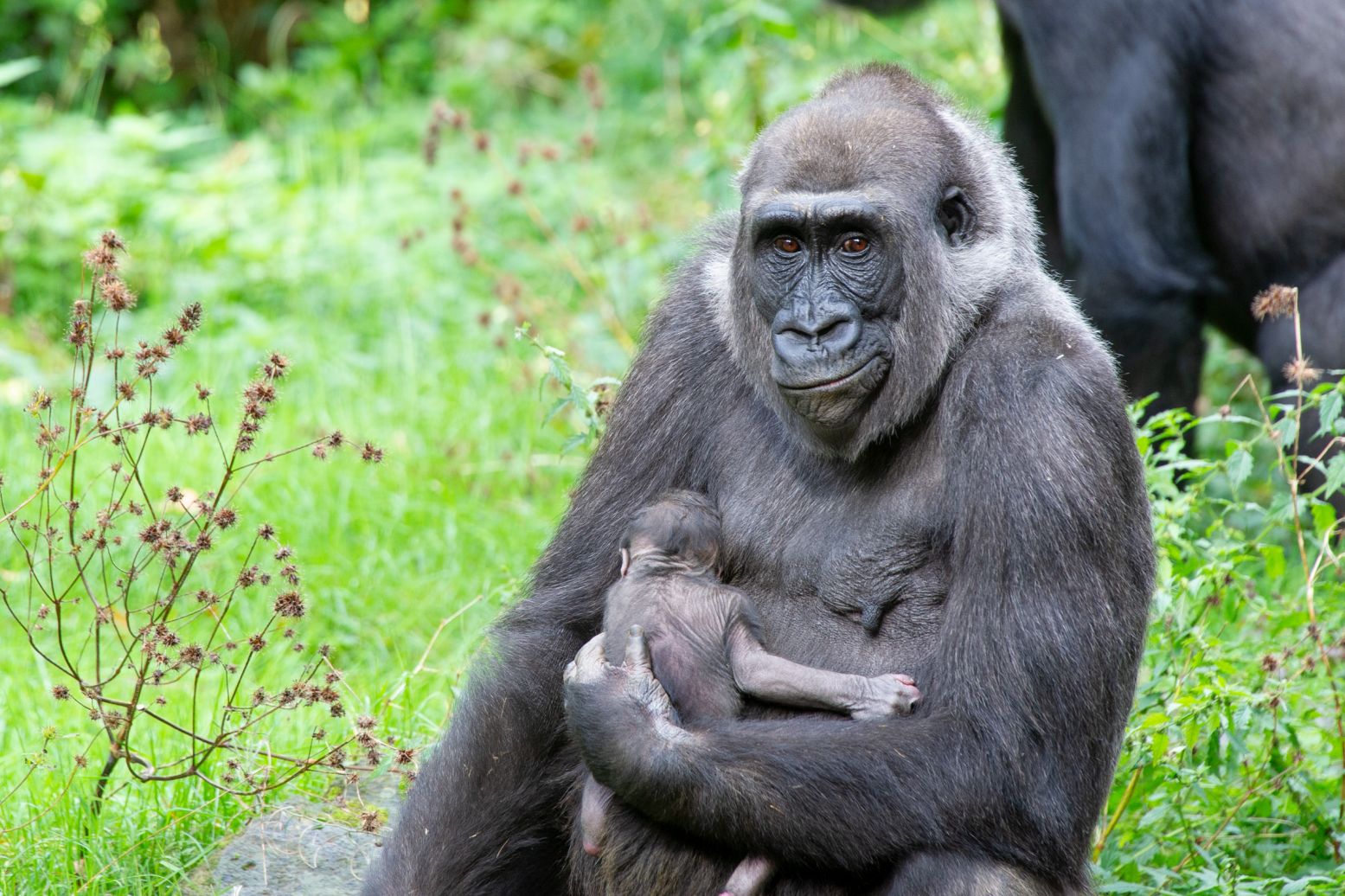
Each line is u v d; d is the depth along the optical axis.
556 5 32.28
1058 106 17.08
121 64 31.41
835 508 9.37
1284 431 11.59
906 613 9.16
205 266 23.02
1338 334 16.38
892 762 8.48
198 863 11.08
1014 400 8.80
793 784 8.45
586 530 10.09
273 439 18.31
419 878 9.51
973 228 9.37
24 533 16.28
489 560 16.31
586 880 9.31
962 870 8.45
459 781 9.67
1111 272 16.84
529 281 23.08
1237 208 16.98
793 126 9.31
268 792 11.64
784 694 8.83
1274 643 12.81
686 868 8.94
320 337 21.16
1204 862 11.20
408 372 20.36
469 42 31.61
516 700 9.73
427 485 17.73
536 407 19.36
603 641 9.05
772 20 23.56
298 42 33.94
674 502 9.51
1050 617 8.52
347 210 24.30
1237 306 17.62
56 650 14.39
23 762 12.30
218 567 15.85
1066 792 8.55
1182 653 11.53
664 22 30.47
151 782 11.62
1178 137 16.78
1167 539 11.93
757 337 9.38
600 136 28.34
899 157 9.10
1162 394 17.17
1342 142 16.36
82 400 11.29
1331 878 10.77
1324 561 13.46
